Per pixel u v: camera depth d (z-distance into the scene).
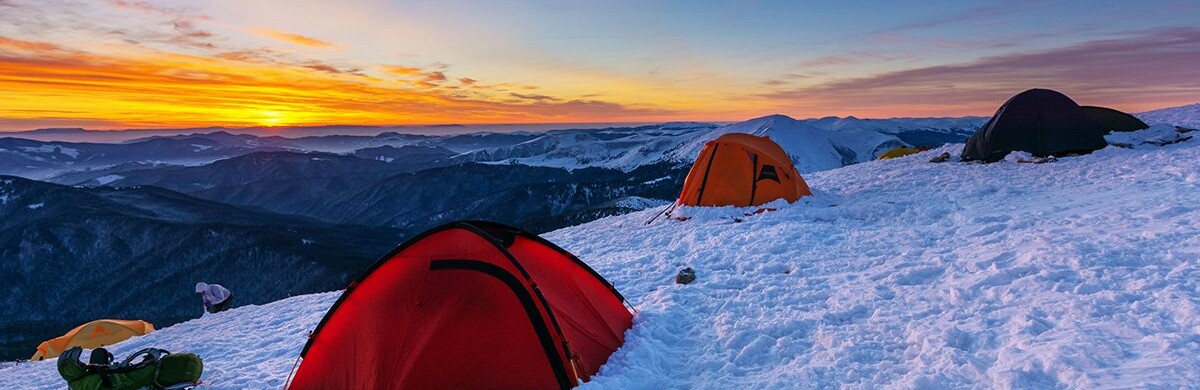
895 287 4.71
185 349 5.66
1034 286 4.13
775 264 5.92
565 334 3.44
